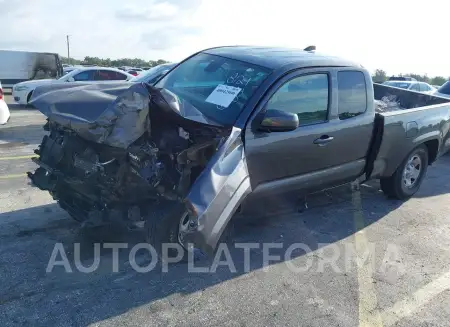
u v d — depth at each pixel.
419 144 5.87
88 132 3.32
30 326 3.10
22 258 4.00
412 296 3.73
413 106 7.59
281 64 4.39
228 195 3.57
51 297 3.45
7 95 22.83
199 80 4.68
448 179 7.41
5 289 3.52
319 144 4.56
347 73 4.91
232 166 3.66
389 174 5.70
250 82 4.24
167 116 3.73
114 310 3.34
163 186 3.71
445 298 3.72
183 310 3.39
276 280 3.89
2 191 5.69
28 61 23.91
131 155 3.54
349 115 4.92
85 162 3.63
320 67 4.63
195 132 3.85
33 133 10.16
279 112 3.92
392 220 5.38
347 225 5.16
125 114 3.33
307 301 3.58
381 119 5.22
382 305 3.58
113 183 3.63
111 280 3.75
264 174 4.19
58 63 24.70
